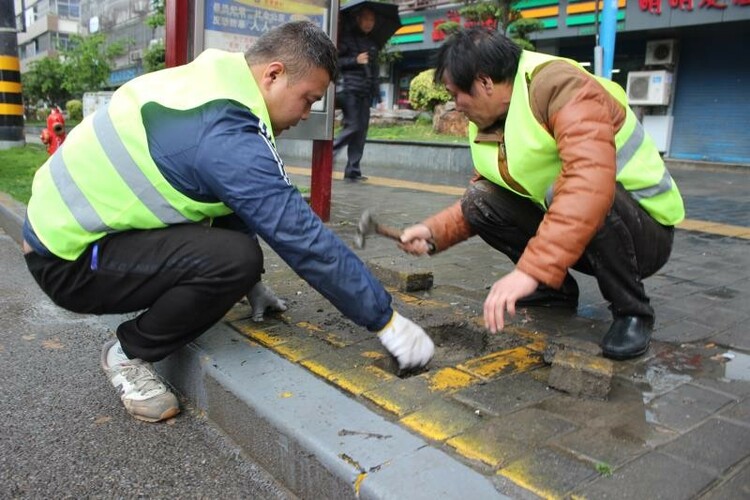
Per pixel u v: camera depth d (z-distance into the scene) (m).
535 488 1.39
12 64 10.72
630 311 2.17
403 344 1.88
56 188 1.86
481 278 3.27
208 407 2.09
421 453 1.53
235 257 1.88
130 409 2.06
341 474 1.49
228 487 1.72
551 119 1.80
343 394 1.85
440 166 9.20
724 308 2.76
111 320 3.01
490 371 2.03
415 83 12.16
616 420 1.71
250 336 2.33
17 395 2.25
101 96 13.85
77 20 43.78
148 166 1.78
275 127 1.97
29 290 3.61
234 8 3.95
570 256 1.67
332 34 4.42
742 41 10.98
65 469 1.79
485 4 9.39
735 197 6.73
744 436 1.63
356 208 5.57
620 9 11.15
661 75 11.56
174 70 1.91
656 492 1.38
